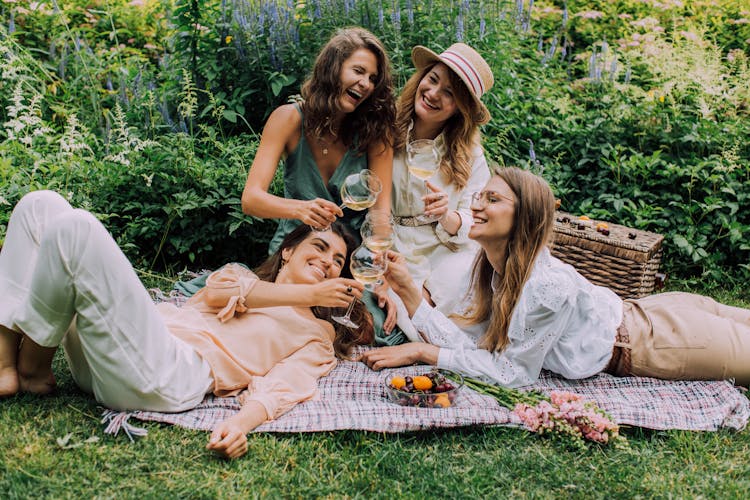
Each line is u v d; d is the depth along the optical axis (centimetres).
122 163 392
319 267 287
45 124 415
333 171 337
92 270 214
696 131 493
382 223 262
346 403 256
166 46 529
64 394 248
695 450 248
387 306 326
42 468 207
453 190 346
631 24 680
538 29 702
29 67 496
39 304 219
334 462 226
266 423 239
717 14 712
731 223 451
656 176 485
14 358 237
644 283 380
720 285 446
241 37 460
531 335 276
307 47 475
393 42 461
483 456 237
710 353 286
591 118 524
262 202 305
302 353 273
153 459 217
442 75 324
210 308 272
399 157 341
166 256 403
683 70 554
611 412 262
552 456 239
